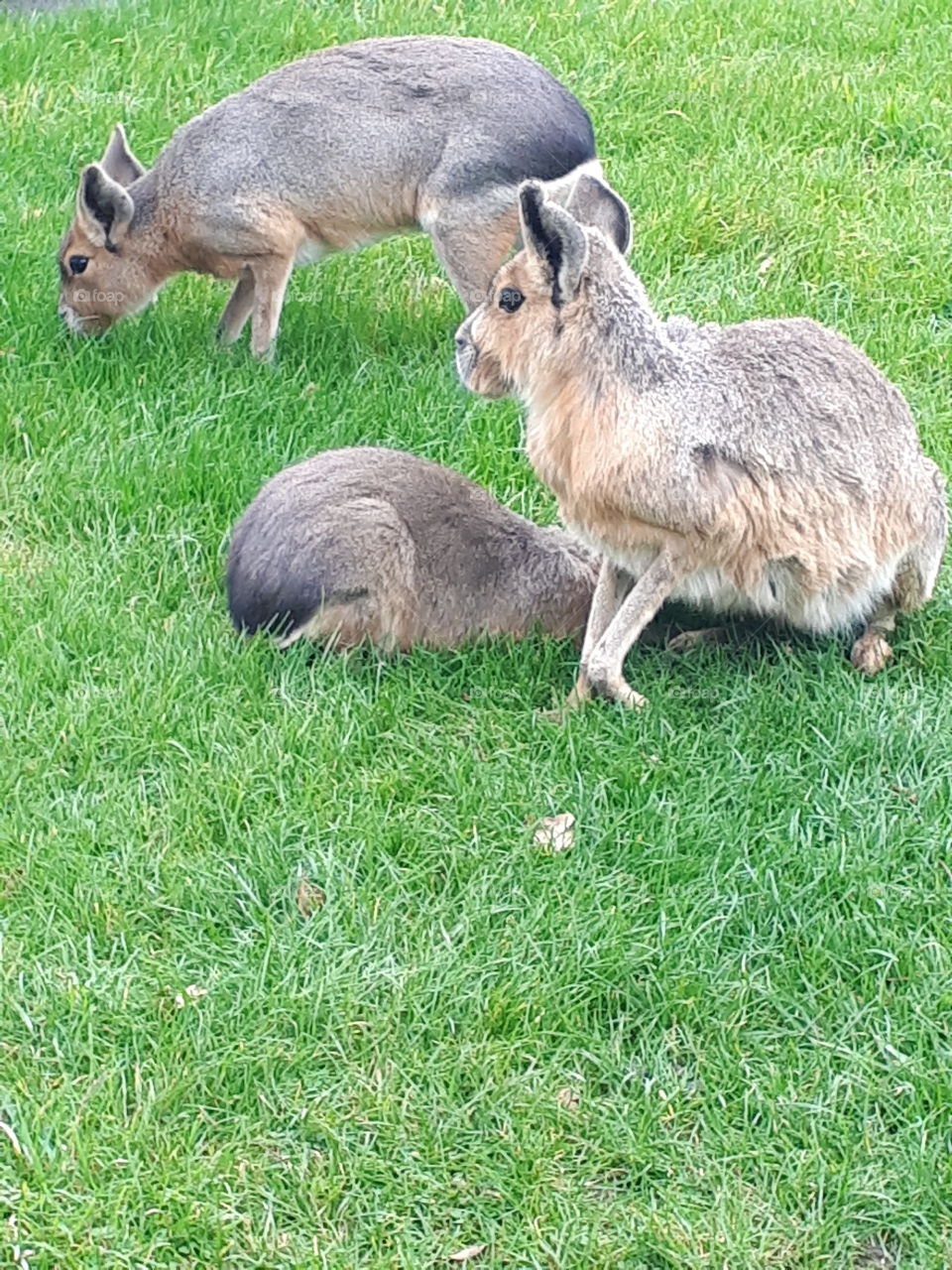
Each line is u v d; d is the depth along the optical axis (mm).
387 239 4781
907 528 4000
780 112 5285
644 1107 3471
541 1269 3357
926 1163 3422
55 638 3982
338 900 3664
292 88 4633
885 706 3930
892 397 4039
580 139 4637
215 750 3834
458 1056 3510
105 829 3723
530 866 3701
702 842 3740
